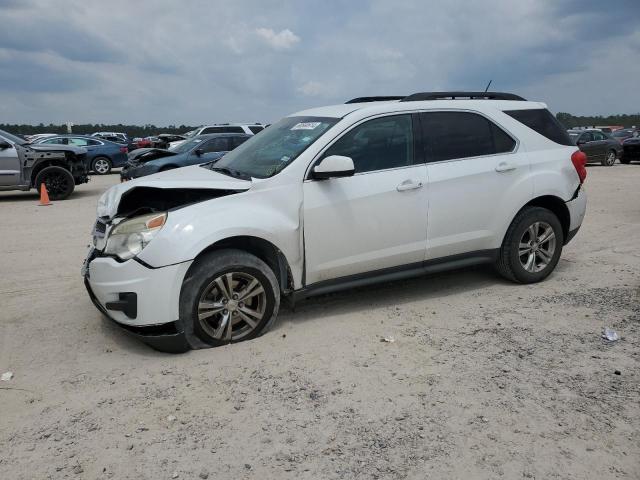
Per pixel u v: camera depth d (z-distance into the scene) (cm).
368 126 473
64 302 531
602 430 303
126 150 2409
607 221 915
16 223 1003
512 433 301
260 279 422
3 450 289
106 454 286
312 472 271
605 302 504
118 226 409
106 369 383
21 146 1345
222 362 390
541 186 538
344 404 333
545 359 389
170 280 388
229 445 294
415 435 300
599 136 2323
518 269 547
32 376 374
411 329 448
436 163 495
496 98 560
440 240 498
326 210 445
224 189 423
